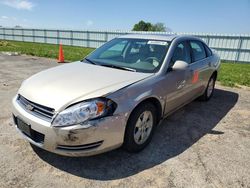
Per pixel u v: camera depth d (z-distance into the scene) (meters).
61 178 2.51
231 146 3.32
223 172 2.72
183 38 4.16
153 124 3.24
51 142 2.45
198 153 3.11
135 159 2.92
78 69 3.33
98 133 2.46
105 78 2.93
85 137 2.41
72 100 2.46
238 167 2.83
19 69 8.41
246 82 7.91
